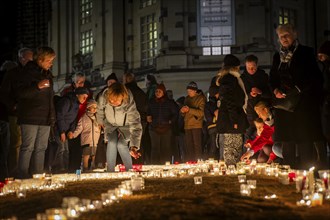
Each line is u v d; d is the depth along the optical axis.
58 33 48.34
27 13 50.97
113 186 9.95
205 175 11.53
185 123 18.30
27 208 7.61
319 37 40.81
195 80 36.22
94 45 44.25
